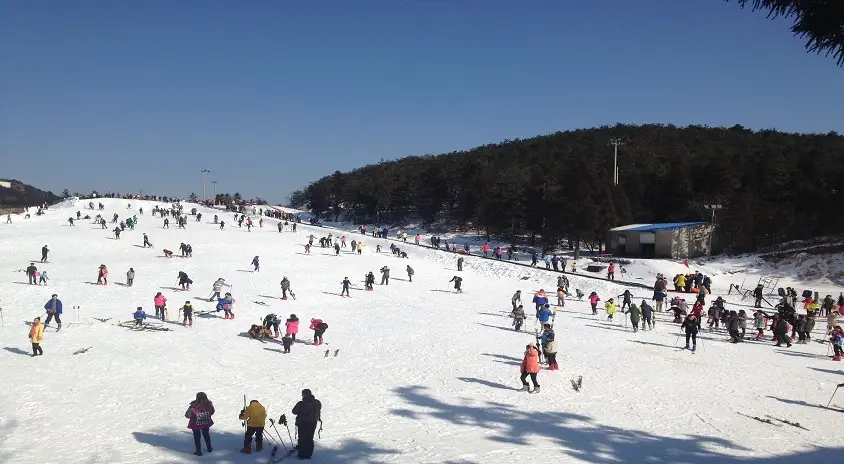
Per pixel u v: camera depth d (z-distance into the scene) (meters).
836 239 52.78
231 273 43.72
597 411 16.06
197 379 18.80
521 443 13.42
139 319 26.83
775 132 122.25
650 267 50.44
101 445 13.00
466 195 89.38
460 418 15.30
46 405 15.80
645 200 74.81
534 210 71.50
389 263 52.44
